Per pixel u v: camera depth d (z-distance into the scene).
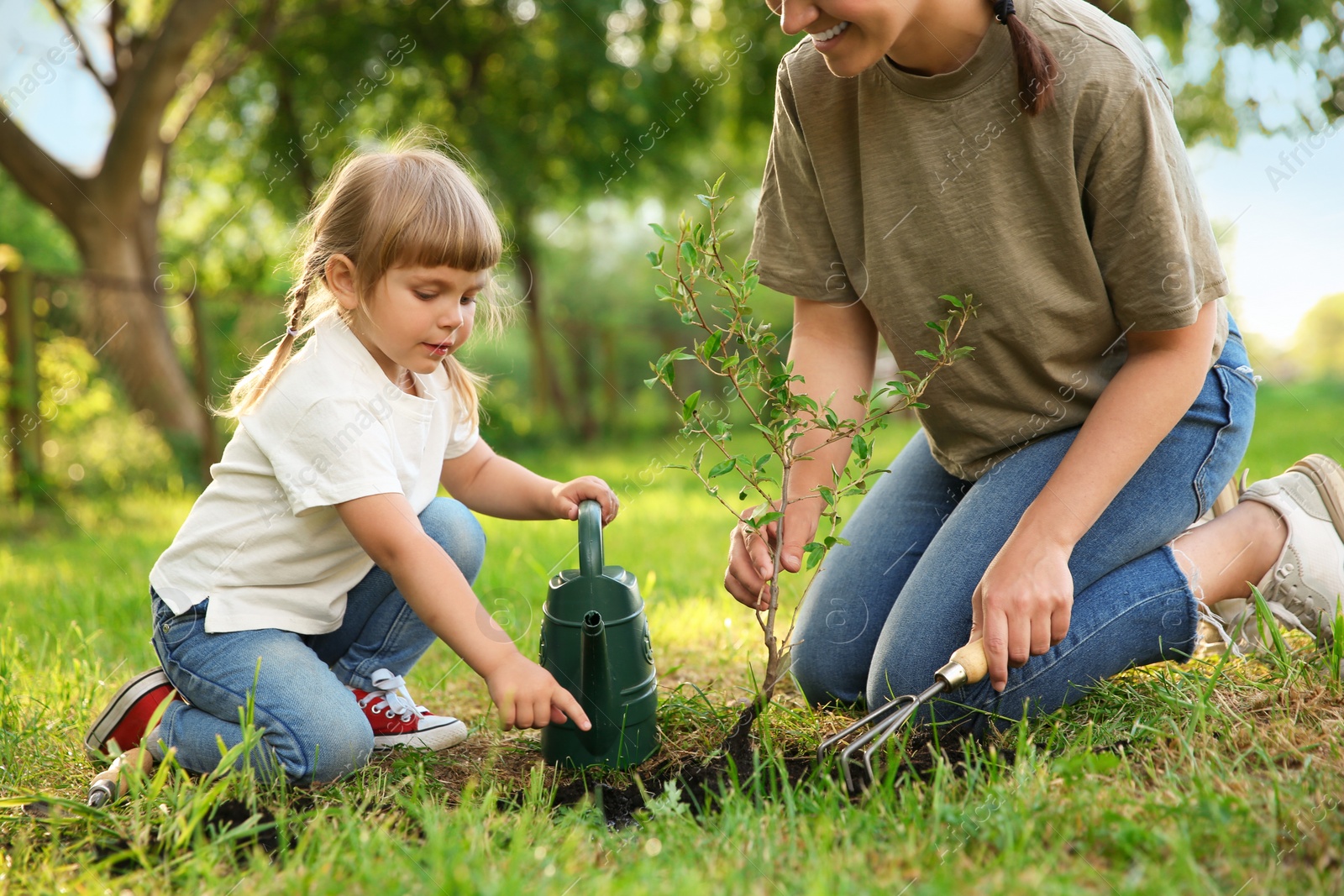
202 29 7.06
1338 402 5.30
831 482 1.88
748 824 1.31
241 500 1.67
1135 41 1.63
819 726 1.74
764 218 1.95
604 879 1.15
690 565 3.41
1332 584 1.84
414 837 1.34
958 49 1.58
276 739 1.55
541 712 1.51
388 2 9.23
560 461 8.48
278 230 10.45
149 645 2.43
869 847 1.23
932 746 1.53
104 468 6.11
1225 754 1.46
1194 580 1.82
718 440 1.59
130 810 1.43
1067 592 1.51
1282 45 6.61
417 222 1.57
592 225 15.49
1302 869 1.14
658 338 12.83
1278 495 1.89
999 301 1.68
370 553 1.59
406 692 1.80
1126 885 1.09
